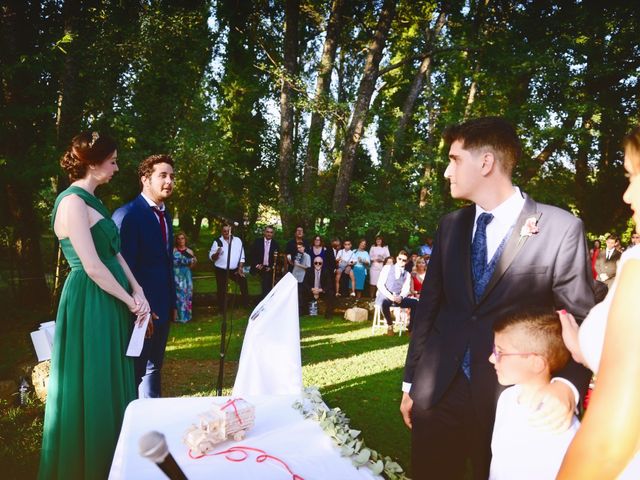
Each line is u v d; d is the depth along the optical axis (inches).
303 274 398.3
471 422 74.9
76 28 348.5
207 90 565.0
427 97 650.8
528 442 58.3
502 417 62.8
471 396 73.8
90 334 95.7
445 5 577.0
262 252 392.8
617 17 564.4
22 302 347.3
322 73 569.9
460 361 75.2
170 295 136.3
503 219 75.6
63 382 95.7
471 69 617.3
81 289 97.4
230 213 629.3
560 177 708.0
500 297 73.1
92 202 99.9
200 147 469.1
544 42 534.6
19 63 290.2
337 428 76.3
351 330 336.2
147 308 105.7
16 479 117.5
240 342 279.3
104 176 102.9
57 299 323.0
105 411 96.1
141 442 37.9
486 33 590.9
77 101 366.3
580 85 618.2
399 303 315.3
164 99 441.4
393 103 831.7
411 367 84.0
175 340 283.9
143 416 82.5
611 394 31.1
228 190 611.2
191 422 80.4
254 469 65.5
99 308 97.6
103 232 100.6
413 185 622.5
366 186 623.5
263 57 658.8
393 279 319.3
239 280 382.3
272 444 73.4
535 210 74.0
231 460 67.8
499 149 74.5
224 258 377.1
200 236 1111.0
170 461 38.7
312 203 550.6
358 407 180.2
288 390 109.5
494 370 71.7
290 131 567.5
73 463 94.7
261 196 652.7
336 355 261.3
